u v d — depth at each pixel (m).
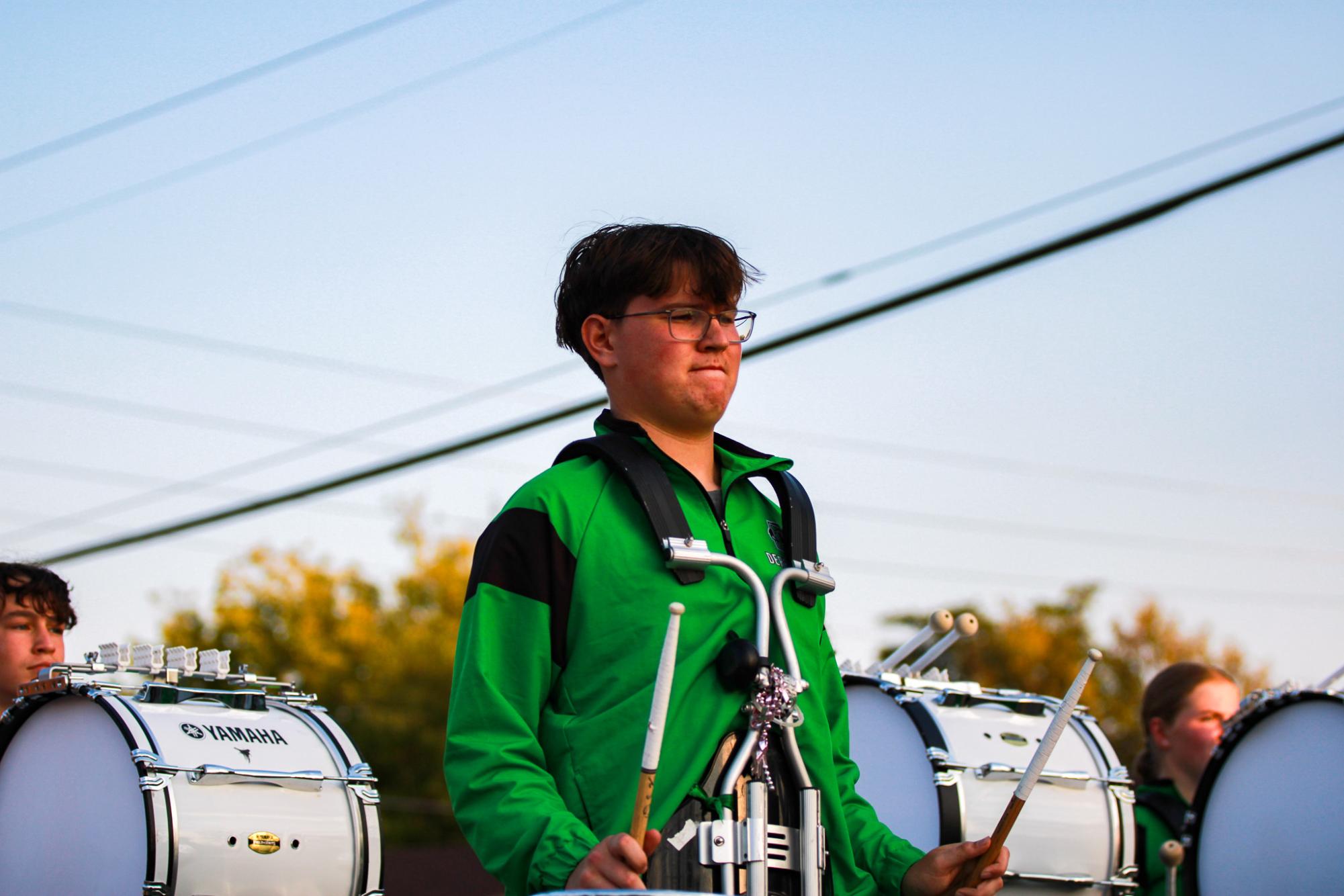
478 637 5.75
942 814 9.15
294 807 8.14
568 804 5.57
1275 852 8.87
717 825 5.25
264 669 44.78
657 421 6.25
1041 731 9.89
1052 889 9.37
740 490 6.36
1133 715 44.22
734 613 5.77
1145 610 45.78
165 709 8.30
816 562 6.25
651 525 5.84
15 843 8.34
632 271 6.24
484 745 5.54
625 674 5.64
